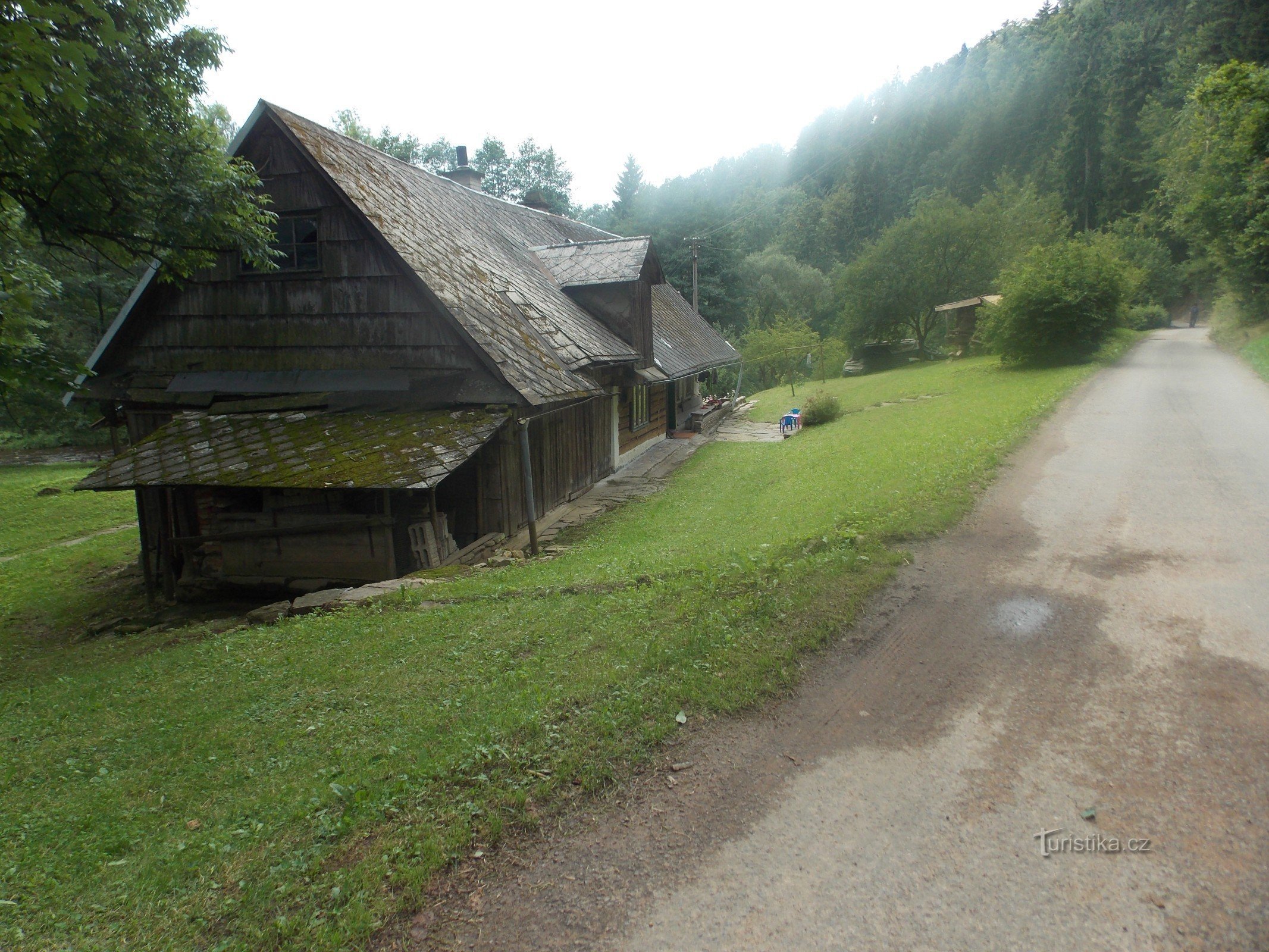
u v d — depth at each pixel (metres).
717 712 4.52
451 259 13.35
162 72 9.34
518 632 6.45
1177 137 50.09
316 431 11.29
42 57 6.51
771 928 2.88
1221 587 6.02
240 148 12.10
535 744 4.23
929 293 41.22
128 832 4.00
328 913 3.09
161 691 6.41
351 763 4.38
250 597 11.87
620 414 18.50
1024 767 3.82
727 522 11.33
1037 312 24.42
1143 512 8.22
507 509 12.05
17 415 28.95
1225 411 14.20
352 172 12.88
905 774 3.82
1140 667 4.81
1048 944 2.74
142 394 13.03
